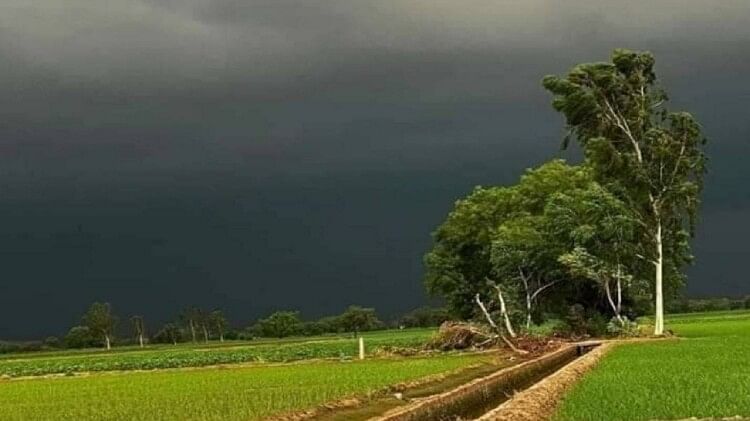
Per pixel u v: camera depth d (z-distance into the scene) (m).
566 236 88.38
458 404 33.41
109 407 34.91
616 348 65.56
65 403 38.41
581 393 31.84
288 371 57.72
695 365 43.31
